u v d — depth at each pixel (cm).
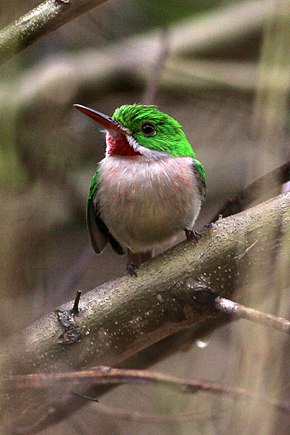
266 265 606
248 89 1316
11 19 472
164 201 772
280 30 416
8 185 532
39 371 600
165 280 627
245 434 424
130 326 623
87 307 622
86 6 551
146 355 777
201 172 814
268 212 624
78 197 1235
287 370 602
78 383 510
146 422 793
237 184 1309
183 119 1351
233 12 1386
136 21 1388
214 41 1355
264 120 420
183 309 620
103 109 1362
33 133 1188
